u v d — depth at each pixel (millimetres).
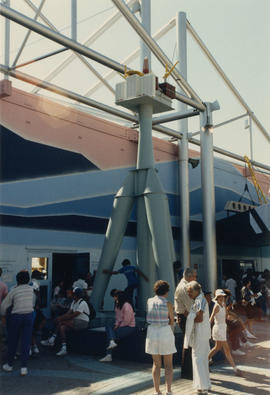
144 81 10109
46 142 13344
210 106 14148
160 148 17859
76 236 14008
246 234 17703
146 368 7293
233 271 21188
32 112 13023
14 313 6773
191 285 6008
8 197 12164
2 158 12086
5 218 12047
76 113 14453
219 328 6977
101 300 10422
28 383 6234
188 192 18125
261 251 23438
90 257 14359
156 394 5578
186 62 18094
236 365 7562
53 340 8953
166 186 17906
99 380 6457
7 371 6840
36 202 12891
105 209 15070
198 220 19531
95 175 14836
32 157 12891
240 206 21328
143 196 10445
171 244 10250
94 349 8266
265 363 7742
